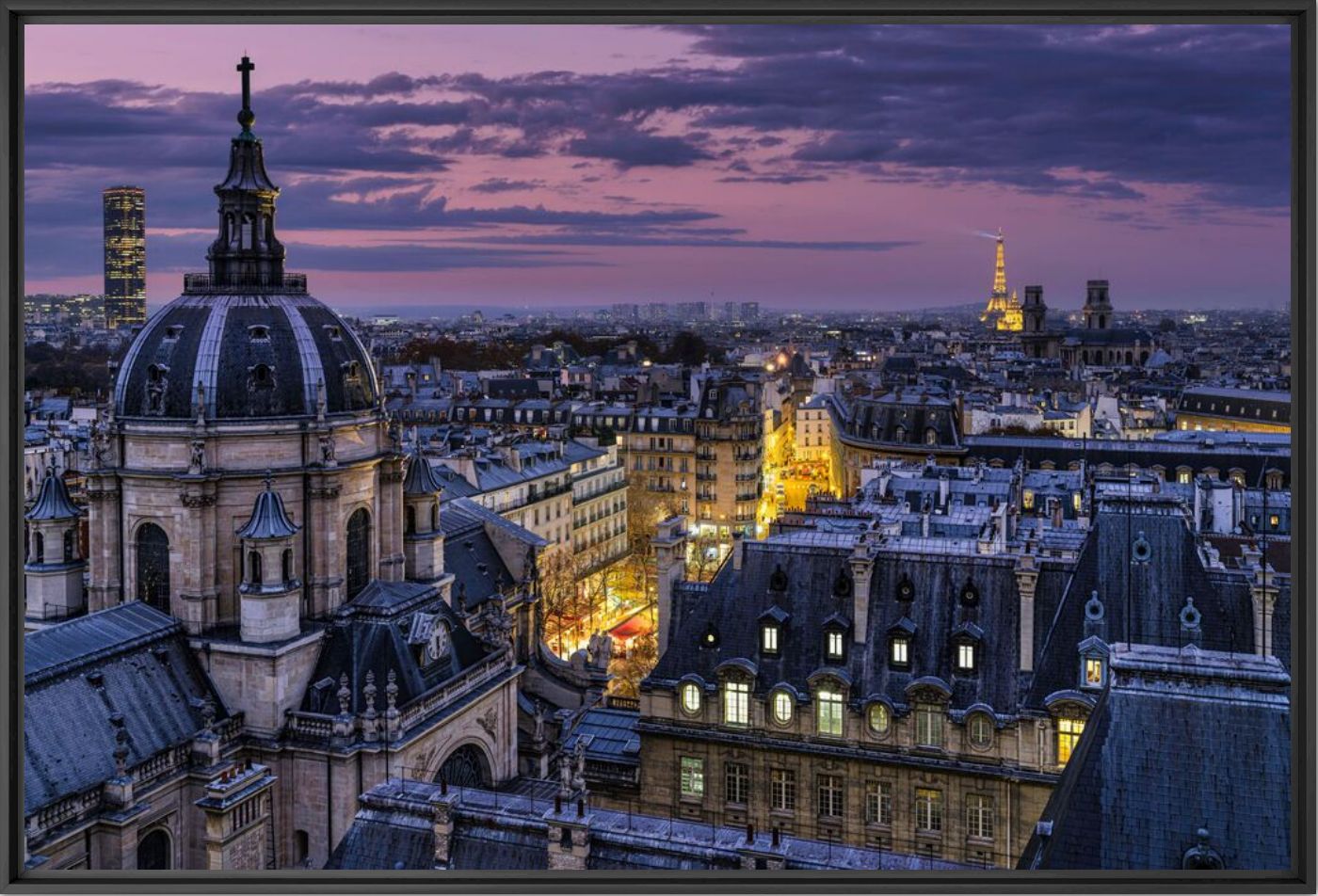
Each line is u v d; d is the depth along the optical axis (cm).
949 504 17112
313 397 9369
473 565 12662
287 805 8544
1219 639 8156
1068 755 8075
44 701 7481
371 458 9850
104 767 7512
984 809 8306
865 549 8931
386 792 5878
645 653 17675
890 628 8744
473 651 10000
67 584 9569
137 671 8256
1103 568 8550
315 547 9319
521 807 5712
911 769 8450
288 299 9744
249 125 9625
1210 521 14912
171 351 9131
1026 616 8462
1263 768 4303
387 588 9575
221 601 9075
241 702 8662
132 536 9144
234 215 9581
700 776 9044
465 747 9656
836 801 8706
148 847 7756
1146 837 4288
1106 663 8038
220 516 9038
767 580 9331
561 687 12488
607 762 9350
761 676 8944
